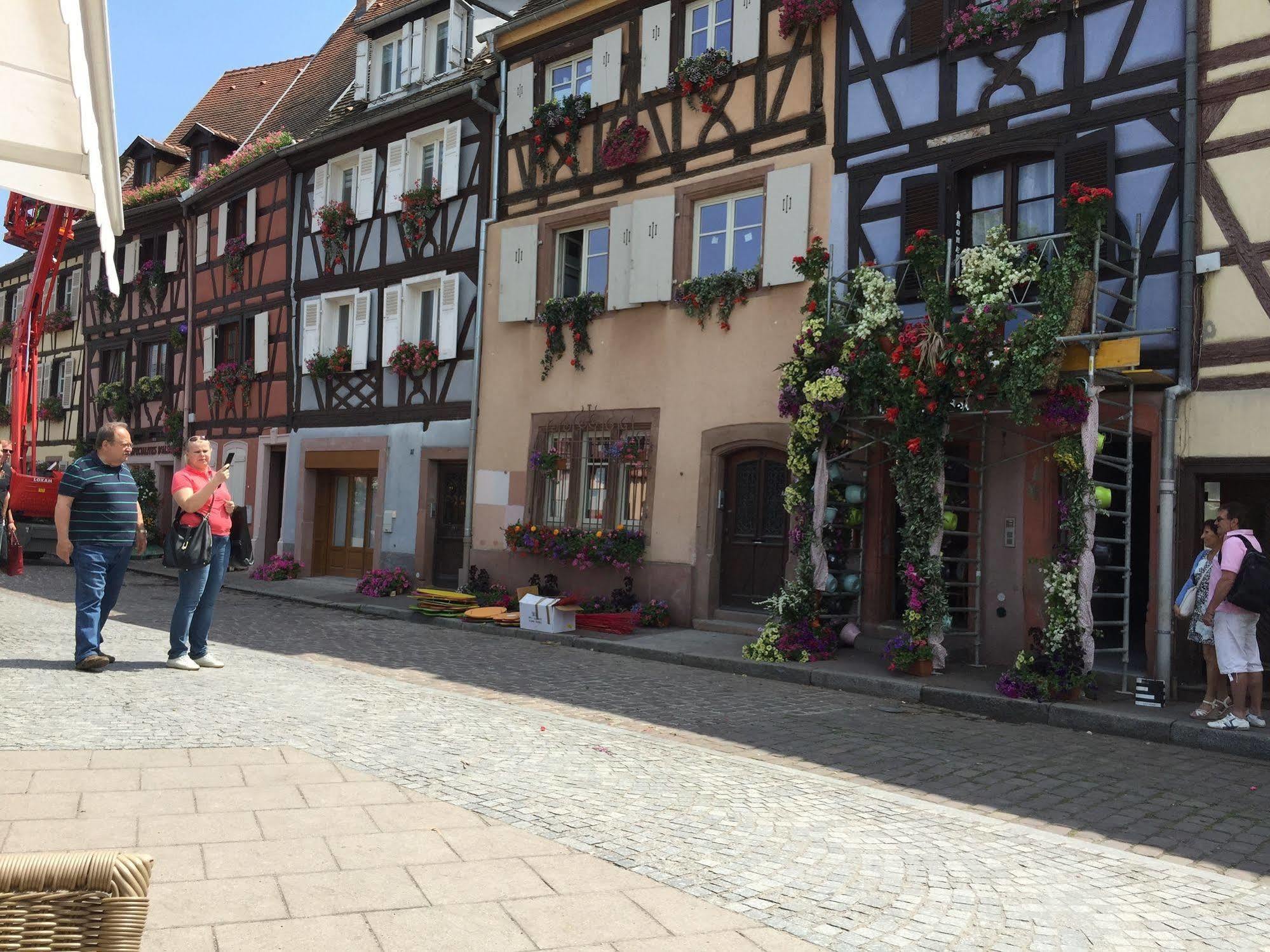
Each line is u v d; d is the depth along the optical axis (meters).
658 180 13.80
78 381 29.17
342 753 5.43
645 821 4.58
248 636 11.10
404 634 12.12
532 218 15.45
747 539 12.73
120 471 7.59
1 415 32.38
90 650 7.40
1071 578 8.50
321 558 19.97
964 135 10.67
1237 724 7.42
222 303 22.84
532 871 3.79
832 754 6.63
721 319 12.84
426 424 17.30
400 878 3.62
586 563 13.89
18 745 5.12
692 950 3.18
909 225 11.04
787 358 12.20
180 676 7.41
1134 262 9.28
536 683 8.85
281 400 20.75
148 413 25.53
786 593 10.61
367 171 18.77
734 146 12.92
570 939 3.18
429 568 17.16
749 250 12.93
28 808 4.12
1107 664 9.83
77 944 1.47
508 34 15.76
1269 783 6.33
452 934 3.15
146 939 2.95
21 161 2.38
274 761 5.16
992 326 8.84
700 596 12.89
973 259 9.19
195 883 3.42
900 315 10.02
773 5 12.61
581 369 14.57
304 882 3.51
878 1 11.52
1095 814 5.46
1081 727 8.02
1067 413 8.52
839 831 4.68
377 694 7.39
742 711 8.04
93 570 7.41
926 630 9.55
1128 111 9.52
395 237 18.25
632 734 6.70
